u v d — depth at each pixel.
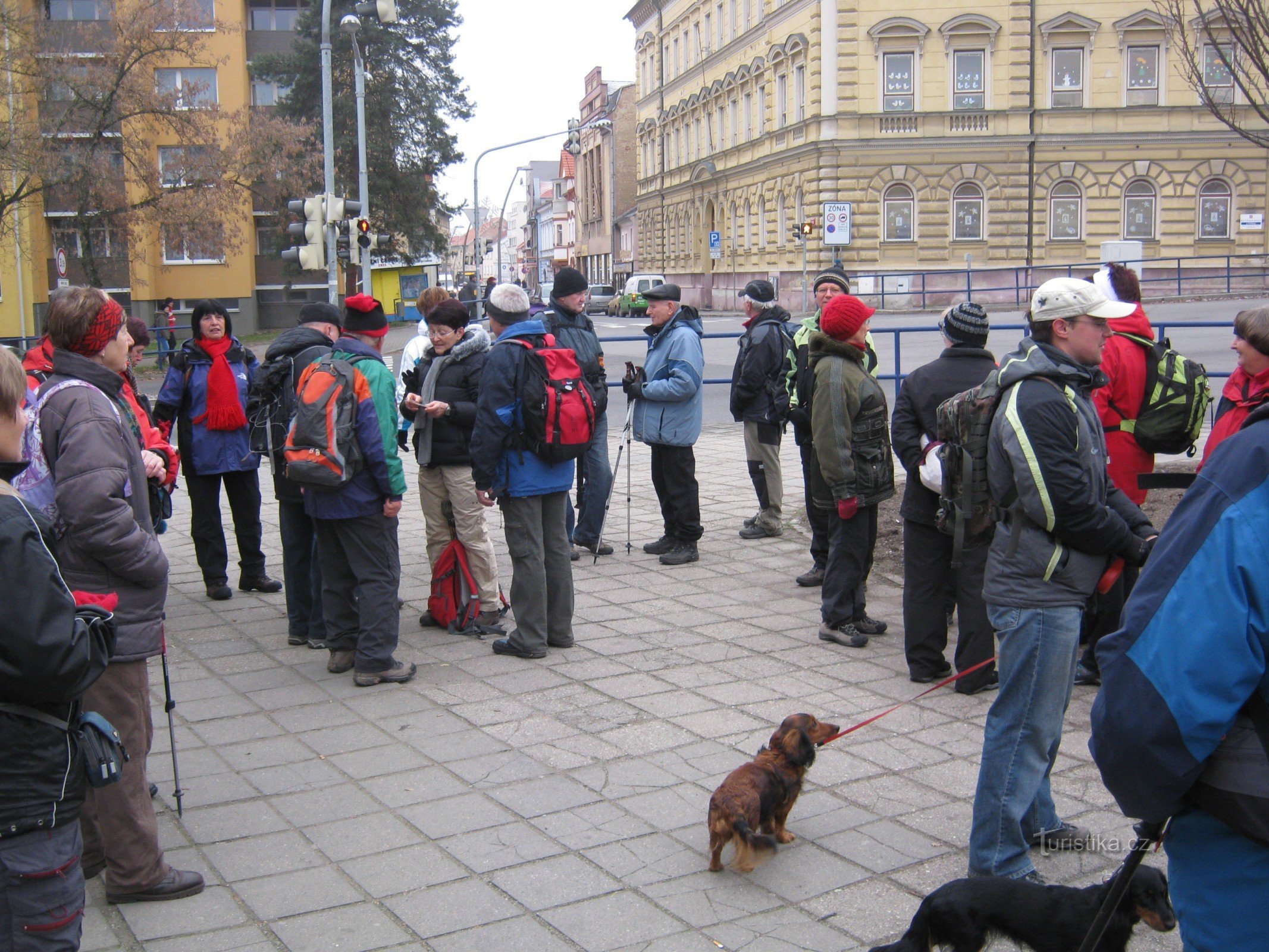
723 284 56.34
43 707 2.64
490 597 7.01
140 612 3.79
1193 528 2.21
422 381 7.09
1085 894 3.13
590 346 8.06
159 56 33.91
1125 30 40.28
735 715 5.57
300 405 5.81
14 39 30.48
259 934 3.69
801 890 3.93
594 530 8.88
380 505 6.00
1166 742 2.16
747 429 9.32
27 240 36.91
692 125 61.16
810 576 7.93
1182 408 5.98
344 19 24.05
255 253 45.81
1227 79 34.44
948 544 5.88
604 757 5.08
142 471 3.93
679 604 7.56
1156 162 40.94
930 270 41.19
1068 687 3.85
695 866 4.11
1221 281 41.00
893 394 16.44
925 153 41.34
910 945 3.21
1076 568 3.75
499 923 3.73
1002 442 3.83
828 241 41.06
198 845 4.31
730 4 53.28
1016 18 40.34
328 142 20.22
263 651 6.76
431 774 4.93
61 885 2.68
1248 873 2.23
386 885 3.99
